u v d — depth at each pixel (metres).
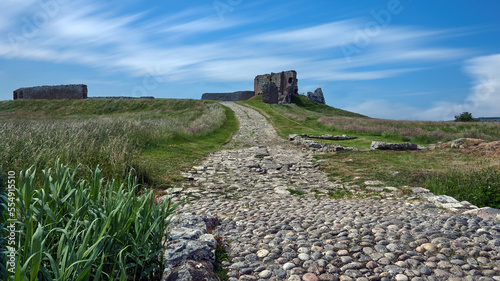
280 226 4.24
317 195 6.36
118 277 2.52
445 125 22.41
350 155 11.05
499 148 9.84
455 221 4.17
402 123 24.45
